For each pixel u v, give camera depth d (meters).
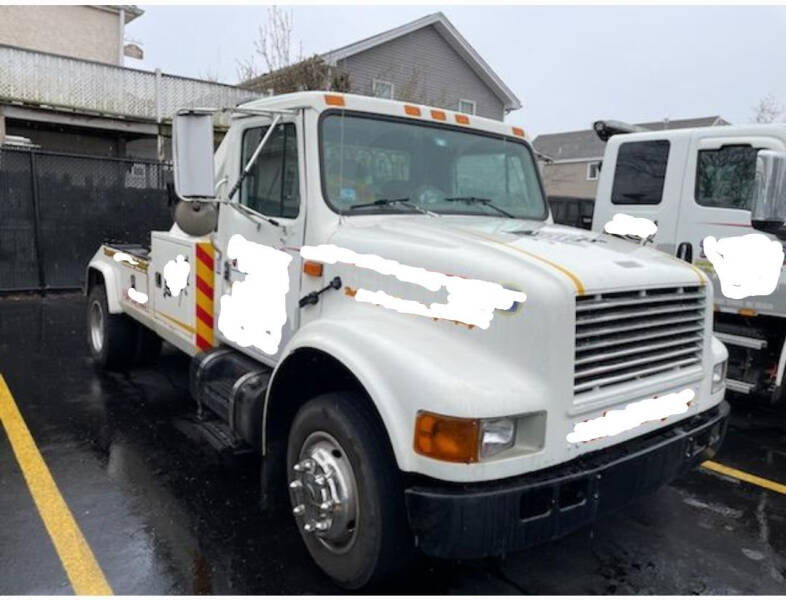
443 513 2.61
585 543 3.79
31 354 7.49
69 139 19.48
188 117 3.54
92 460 4.68
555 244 3.36
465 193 4.32
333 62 20.88
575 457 2.87
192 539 3.66
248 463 4.69
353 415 3.02
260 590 3.21
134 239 10.17
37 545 3.55
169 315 5.22
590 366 2.91
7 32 22.95
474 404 2.60
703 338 3.53
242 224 4.26
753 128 6.13
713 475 4.90
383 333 3.03
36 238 11.31
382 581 3.11
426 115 4.18
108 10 24.97
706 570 3.55
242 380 3.95
